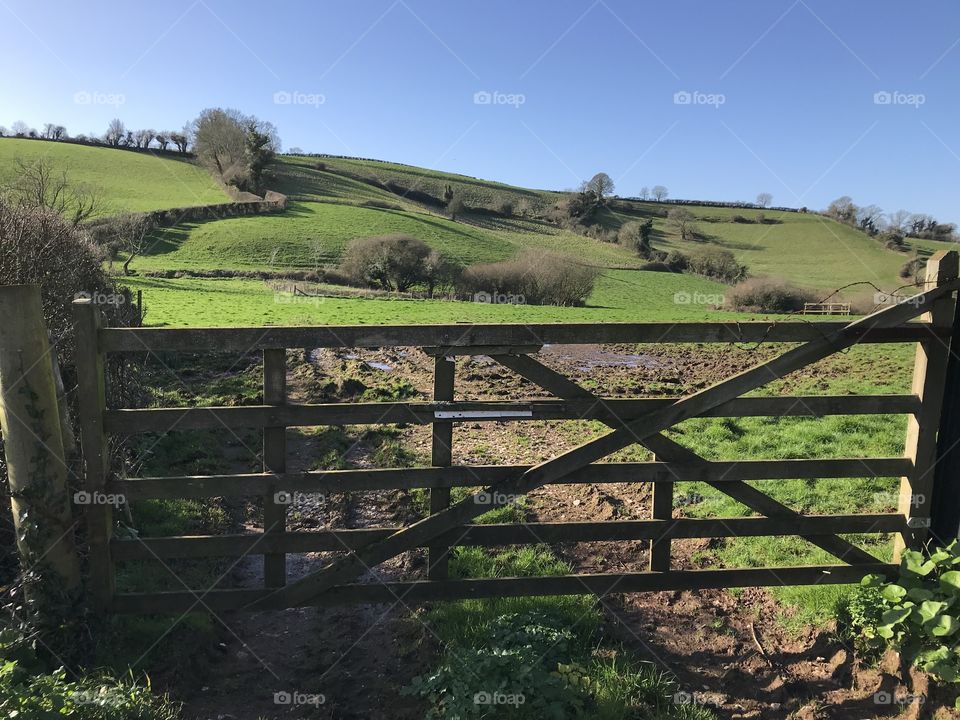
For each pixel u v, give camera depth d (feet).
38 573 12.98
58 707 10.18
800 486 23.13
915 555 14.10
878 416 34.47
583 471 14.24
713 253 211.61
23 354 12.58
